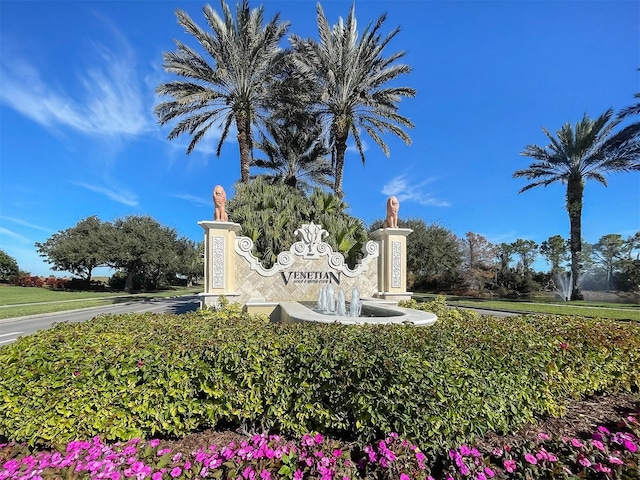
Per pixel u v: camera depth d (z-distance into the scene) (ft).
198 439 9.86
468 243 98.73
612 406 12.60
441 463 8.46
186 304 66.28
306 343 10.30
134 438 9.32
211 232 30.63
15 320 44.65
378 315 25.25
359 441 8.97
